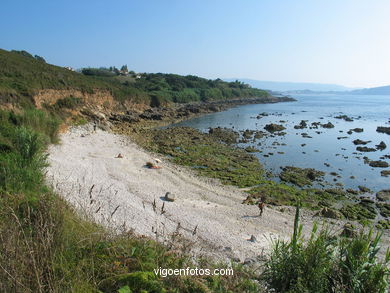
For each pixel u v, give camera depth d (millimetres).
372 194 25109
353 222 19547
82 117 46750
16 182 12102
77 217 8141
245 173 28484
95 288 4906
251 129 55531
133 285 5082
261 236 16047
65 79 53438
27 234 5836
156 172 26641
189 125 59656
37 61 61875
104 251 6184
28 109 32344
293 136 49281
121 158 29547
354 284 5148
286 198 22969
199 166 30031
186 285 5406
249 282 6293
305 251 5812
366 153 38812
